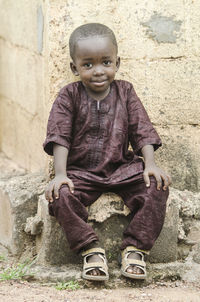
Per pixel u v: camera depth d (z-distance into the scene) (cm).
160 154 456
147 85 448
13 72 552
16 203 441
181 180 459
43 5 448
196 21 443
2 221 470
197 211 440
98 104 408
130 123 414
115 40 403
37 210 440
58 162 396
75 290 386
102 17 437
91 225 407
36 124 488
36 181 458
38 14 465
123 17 440
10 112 571
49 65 433
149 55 445
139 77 447
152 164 400
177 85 450
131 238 395
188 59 447
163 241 415
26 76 511
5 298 368
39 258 414
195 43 446
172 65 447
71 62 412
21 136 537
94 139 408
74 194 391
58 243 407
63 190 384
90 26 399
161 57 446
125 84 421
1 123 604
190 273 411
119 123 409
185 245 433
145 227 390
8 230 459
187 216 438
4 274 401
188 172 458
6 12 566
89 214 405
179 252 430
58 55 432
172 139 455
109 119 409
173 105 452
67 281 394
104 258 388
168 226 414
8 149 582
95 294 380
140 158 421
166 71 448
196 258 425
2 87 596
